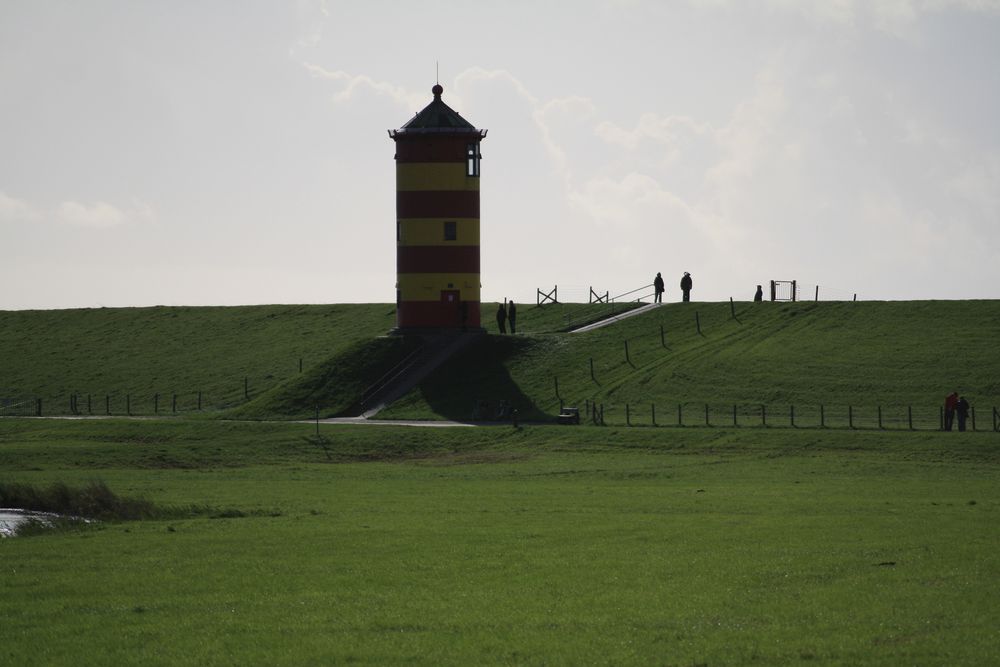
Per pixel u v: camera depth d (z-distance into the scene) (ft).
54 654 282.56
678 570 360.89
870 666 264.11
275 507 526.16
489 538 423.64
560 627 298.56
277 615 315.37
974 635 283.79
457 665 269.23
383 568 372.58
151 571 372.99
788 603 316.60
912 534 415.44
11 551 410.31
